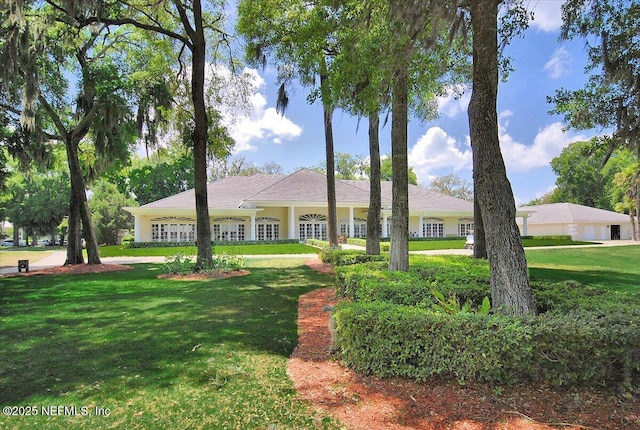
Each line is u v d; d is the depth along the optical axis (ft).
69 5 30.81
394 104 25.86
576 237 116.88
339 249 49.62
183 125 49.01
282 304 24.16
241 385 11.72
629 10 21.13
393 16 16.66
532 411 9.61
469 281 18.98
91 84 42.39
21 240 198.08
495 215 14.43
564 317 11.50
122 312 22.20
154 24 46.42
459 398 10.39
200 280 35.70
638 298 15.01
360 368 12.23
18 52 31.71
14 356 14.53
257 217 94.53
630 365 10.24
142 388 11.55
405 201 25.63
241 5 36.96
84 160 57.06
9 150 44.75
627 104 25.99
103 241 100.58
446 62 23.71
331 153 51.34
